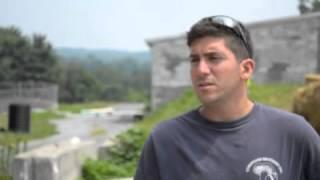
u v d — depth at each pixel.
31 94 57.41
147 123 25.41
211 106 2.51
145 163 2.65
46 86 63.25
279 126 2.51
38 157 8.54
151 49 29.73
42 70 79.00
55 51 86.62
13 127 24.30
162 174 2.56
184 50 29.34
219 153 2.47
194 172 2.48
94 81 100.75
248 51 2.56
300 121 2.54
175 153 2.54
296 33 27.28
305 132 2.52
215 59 2.49
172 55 29.45
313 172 2.54
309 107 7.64
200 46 2.52
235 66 2.51
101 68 139.25
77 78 95.19
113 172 10.02
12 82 70.06
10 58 76.75
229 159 2.45
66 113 50.75
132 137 11.17
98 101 101.81
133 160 10.98
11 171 9.48
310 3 52.75
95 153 11.08
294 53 27.31
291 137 2.50
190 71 2.58
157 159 2.58
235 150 2.46
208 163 2.47
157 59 29.69
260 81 27.69
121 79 136.00
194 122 2.56
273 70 27.58
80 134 27.98
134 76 140.38
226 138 2.49
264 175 2.43
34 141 23.14
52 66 81.69
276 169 2.44
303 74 27.22
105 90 110.81
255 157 2.44
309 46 27.08
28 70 77.62
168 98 29.59
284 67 27.47
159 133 2.61
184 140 2.55
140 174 2.66
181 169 2.52
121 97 112.25
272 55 27.59
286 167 2.46
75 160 9.66
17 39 77.75
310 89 7.73
